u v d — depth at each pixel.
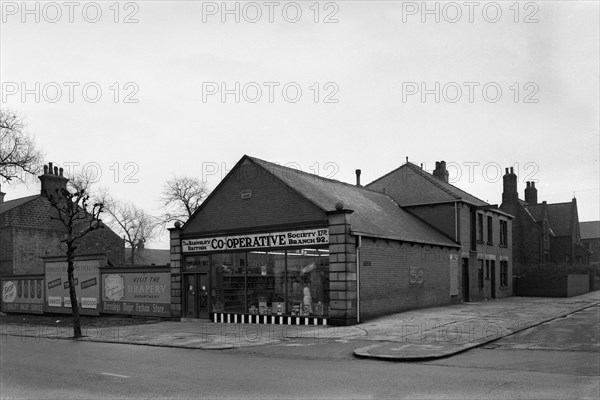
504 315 22.97
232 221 24.77
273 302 23.00
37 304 33.53
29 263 38.66
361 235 21.83
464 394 9.13
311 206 22.22
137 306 27.92
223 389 9.86
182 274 26.22
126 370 12.18
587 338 16.05
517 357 13.17
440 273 28.84
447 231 31.66
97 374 11.64
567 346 14.59
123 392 9.67
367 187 35.62
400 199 33.72
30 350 16.61
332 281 21.17
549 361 12.45
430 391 9.45
